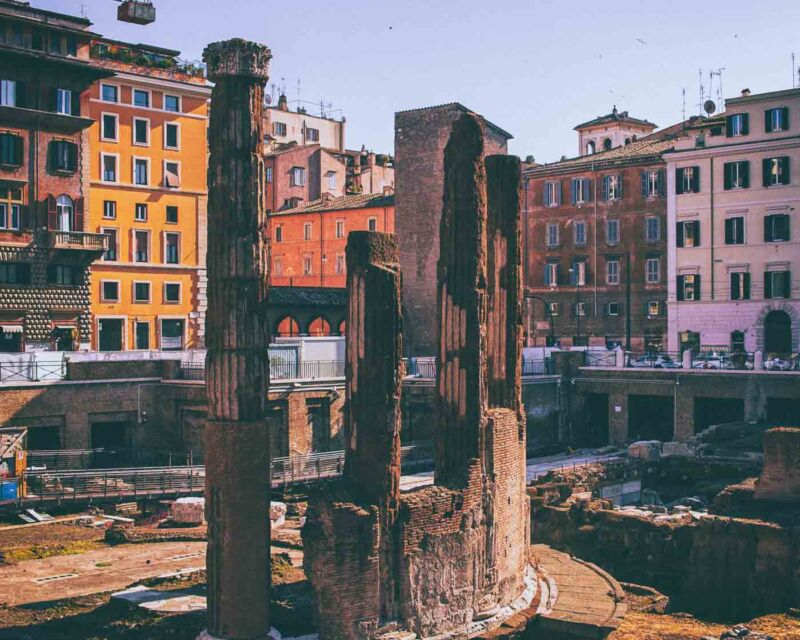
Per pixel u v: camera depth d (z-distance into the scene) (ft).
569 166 321.93
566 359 237.45
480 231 104.68
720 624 117.19
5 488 155.84
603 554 145.59
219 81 92.48
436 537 98.63
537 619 106.11
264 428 93.15
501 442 107.96
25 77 227.61
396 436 95.71
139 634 98.02
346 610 91.97
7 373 186.09
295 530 151.12
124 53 264.31
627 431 229.86
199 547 140.87
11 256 225.15
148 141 269.03
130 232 265.13
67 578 123.03
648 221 308.19
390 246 97.04
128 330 263.70
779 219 266.16
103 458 196.34
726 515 145.48
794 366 214.69
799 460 148.05
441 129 303.89
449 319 104.63
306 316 267.59
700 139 280.51
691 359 224.53
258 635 92.48
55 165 232.94
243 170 92.17
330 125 454.81
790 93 263.70
